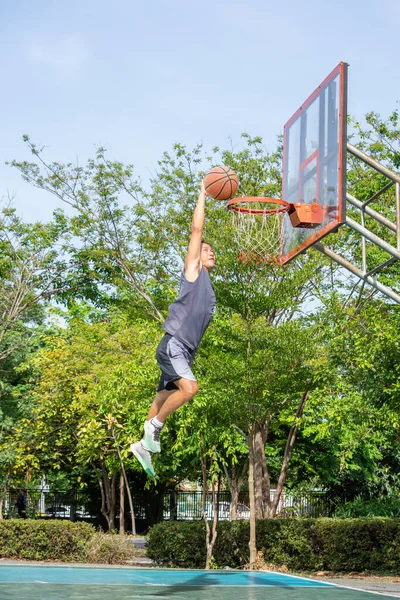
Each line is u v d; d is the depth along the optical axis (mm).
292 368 14203
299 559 14516
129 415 16812
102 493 27984
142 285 24391
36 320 32656
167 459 24547
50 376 25766
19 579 5707
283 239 10609
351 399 13719
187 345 4508
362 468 25906
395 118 19062
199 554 15727
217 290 14523
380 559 13844
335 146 8773
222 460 16438
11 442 27016
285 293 14906
